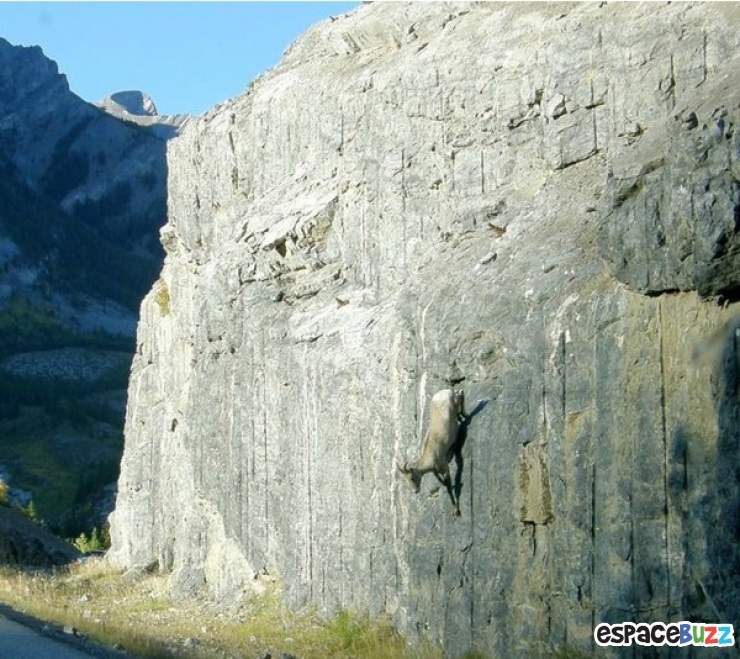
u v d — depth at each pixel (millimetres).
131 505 42906
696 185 16078
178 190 38625
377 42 30125
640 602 16781
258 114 33094
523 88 23391
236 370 30969
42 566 47312
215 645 24750
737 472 15430
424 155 25594
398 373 22984
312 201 29250
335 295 27891
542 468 18781
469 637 20109
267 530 29219
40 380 161500
